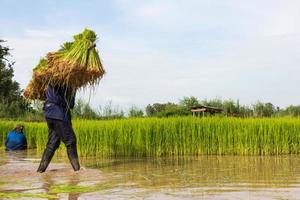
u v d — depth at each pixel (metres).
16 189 7.49
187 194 6.71
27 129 19.80
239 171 9.82
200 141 15.37
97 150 15.02
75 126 15.15
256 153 15.12
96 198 6.48
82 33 9.78
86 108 21.52
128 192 6.98
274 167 10.64
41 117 27.78
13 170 10.48
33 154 15.94
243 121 15.41
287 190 6.98
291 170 9.91
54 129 10.16
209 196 6.51
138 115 21.73
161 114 26.69
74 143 10.16
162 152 15.20
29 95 10.73
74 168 10.13
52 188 7.50
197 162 12.30
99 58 9.84
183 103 28.55
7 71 45.31
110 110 21.69
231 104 25.56
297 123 15.65
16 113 32.53
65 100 10.12
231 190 7.04
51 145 10.16
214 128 15.38
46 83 10.23
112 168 10.81
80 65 9.55
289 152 15.56
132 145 15.02
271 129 15.20
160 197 6.48
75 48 9.66
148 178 8.76
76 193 6.97
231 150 15.27
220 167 10.81
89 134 15.03
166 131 15.27
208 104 27.31
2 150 18.38
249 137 15.12
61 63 9.55
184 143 15.34
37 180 8.69
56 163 12.13
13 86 45.47
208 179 8.46
